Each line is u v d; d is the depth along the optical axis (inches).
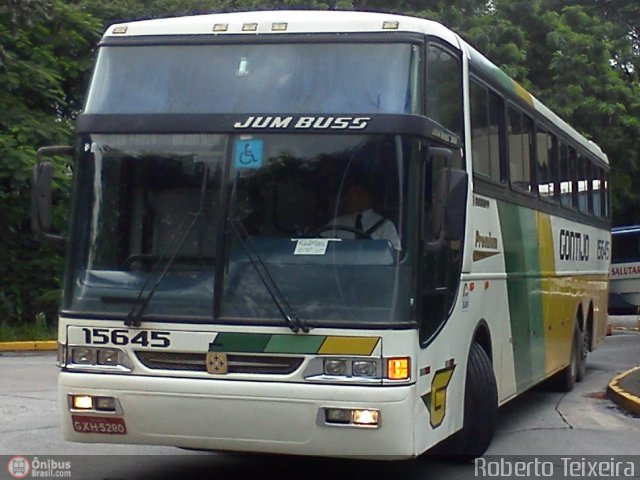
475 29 1127.0
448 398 326.3
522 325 446.3
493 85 400.2
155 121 303.9
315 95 302.0
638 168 1231.5
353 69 303.9
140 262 298.2
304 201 294.0
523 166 454.0
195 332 288.7
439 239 291.6
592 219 653.3
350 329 280.8
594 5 1362.0
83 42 879.1
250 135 299.0
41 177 303.9
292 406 281.4
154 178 301.7
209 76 309.6
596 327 673.6
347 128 295.3
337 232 291.6
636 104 1216.2
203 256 293.6
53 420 441.7
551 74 1251.8
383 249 288.4
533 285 470.3
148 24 321.4
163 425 291.7
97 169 306.0
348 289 285.7
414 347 285.1
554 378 585.9
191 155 300.8
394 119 293.7
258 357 285.3
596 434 450.3
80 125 309.6
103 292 297.1
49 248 857.5
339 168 294.4
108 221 302.7
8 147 764.0
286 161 296.5
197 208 297.3
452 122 339.6
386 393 278.2
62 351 300.5
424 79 305.4
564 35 1229.1
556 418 497.0
